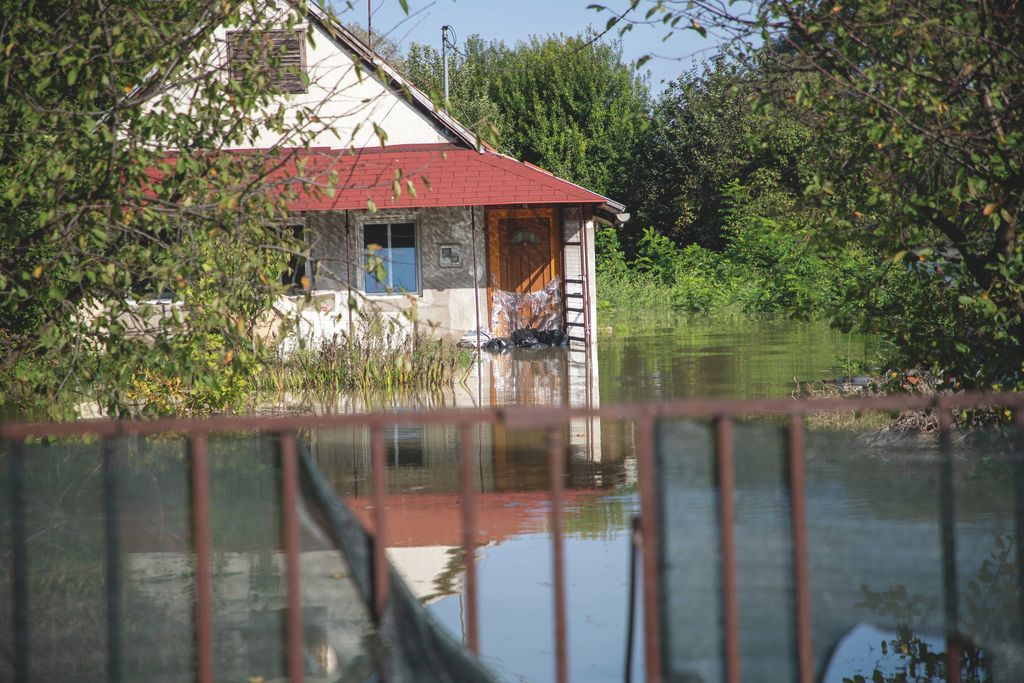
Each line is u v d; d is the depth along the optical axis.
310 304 13.93
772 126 15.72
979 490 7.59
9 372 15.50
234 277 14.25
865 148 14.70
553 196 47.25
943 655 11.41
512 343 50.12
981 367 15.05
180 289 14.14
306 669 7.50
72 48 14.49
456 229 49.28
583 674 10.74
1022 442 7.18
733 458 6.97
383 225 49.03
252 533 7.39
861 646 11.84
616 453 23.42
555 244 52.66
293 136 15.07
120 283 14.60
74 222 13.88
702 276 76.88
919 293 16.11
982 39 13.02
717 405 6.73
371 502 19.09
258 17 14.77
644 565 6.73
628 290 74.25
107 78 13.74
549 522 17.28
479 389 34.78
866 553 7.42
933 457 7.47
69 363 14.73
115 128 13.80
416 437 26.06
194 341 14.37
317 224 47.91
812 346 44.47
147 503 7.45
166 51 14.11
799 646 6.86
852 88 13.55
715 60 14.74
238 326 13.86
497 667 10.91
